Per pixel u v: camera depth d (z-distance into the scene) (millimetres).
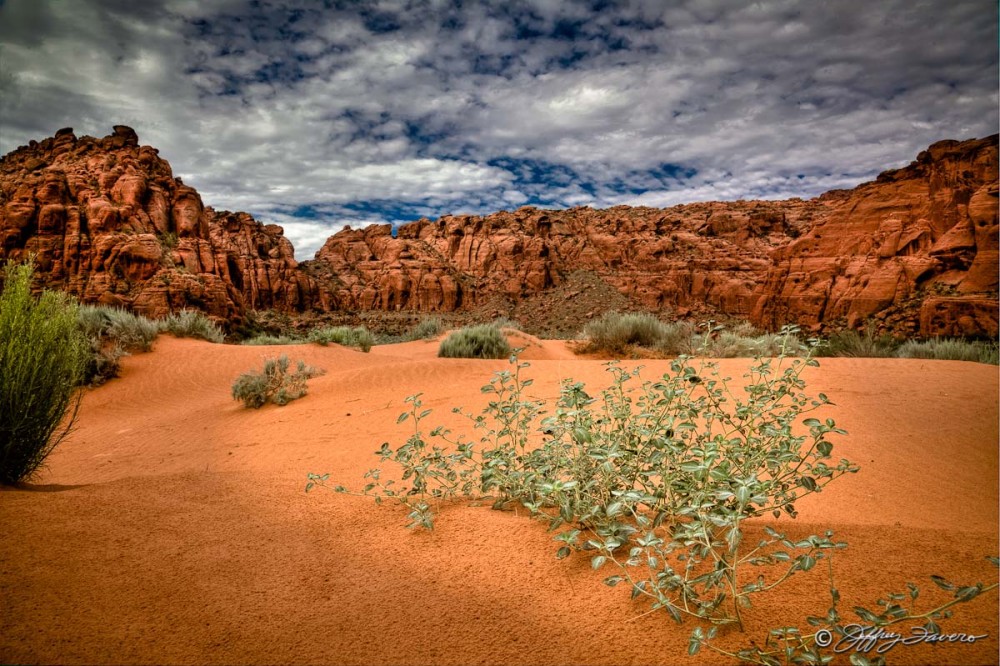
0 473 3984
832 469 2518
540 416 6840
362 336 24922
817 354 20047
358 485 4746
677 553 2432
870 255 42625
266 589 2285
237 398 11359
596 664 1737
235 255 45719
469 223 108125
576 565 2441
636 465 2902
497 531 2861
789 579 2174
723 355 14250
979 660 1585
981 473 4805
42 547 2461
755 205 98812
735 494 2008
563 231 103188
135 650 1787
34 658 1690
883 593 2031
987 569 2195
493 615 2062
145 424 10578
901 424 6117
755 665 1641
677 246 89562
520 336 23125
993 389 7539
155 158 42375
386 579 2389
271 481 4203
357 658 1804
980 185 38844
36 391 4180
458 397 9633
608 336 19812
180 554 2584
